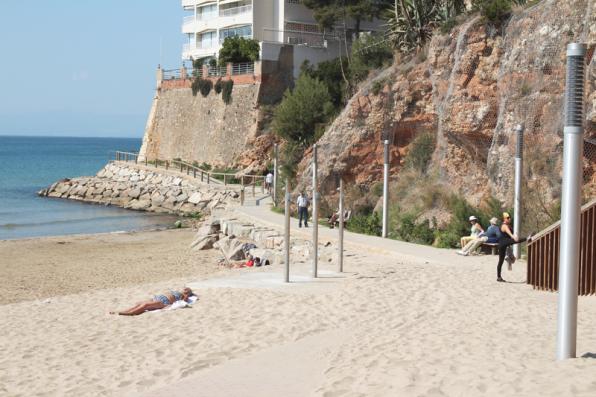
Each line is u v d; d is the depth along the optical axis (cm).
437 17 4541
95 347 1593
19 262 3747
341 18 7269
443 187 3828
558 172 3133
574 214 1139
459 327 1552
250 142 7031
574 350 1152
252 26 7969
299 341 1533
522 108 3366
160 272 3381
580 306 1752
